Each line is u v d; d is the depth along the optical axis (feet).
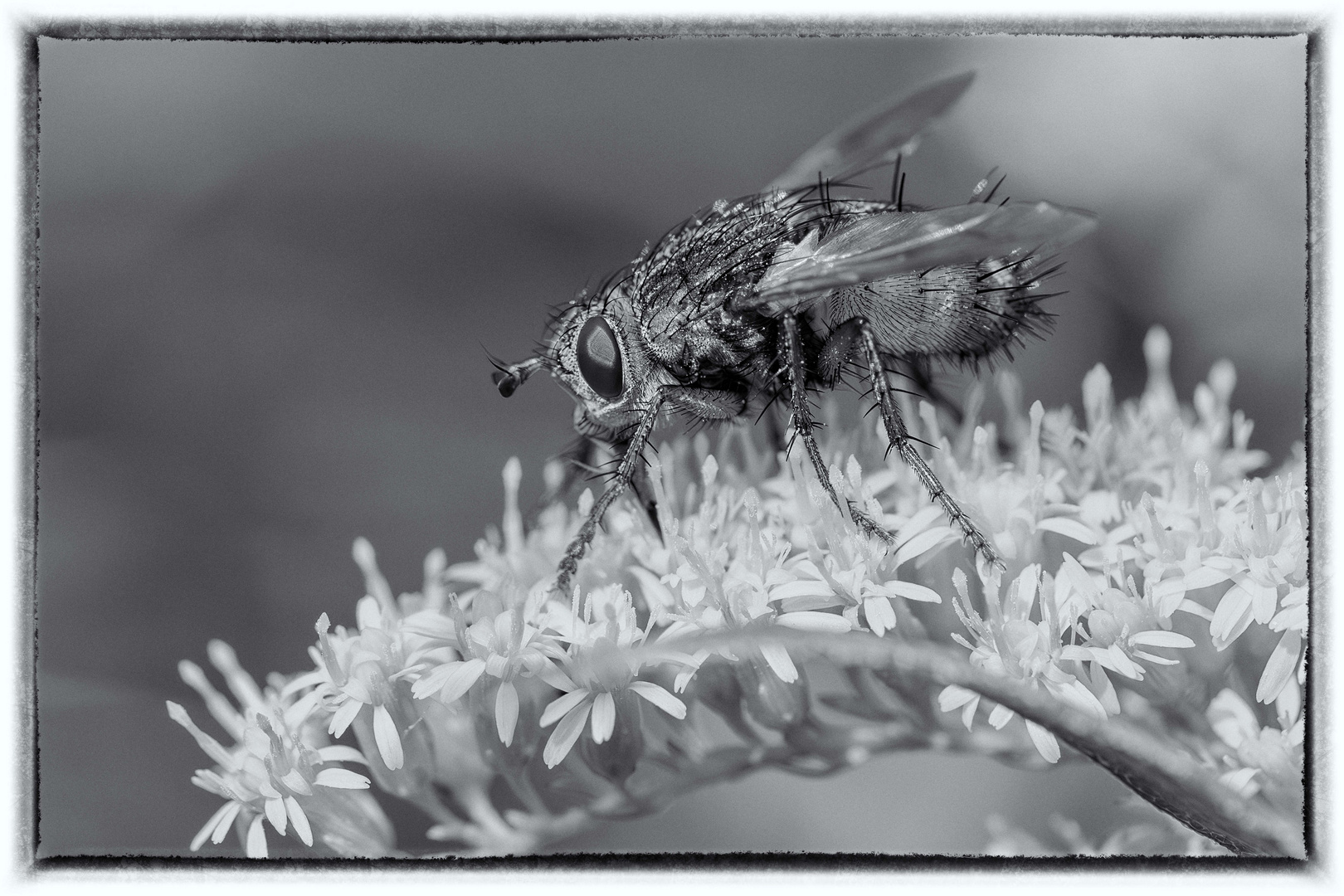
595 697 0.31
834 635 0.30
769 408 0.34
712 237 0.33
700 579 0.31
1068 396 0.38
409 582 0.40
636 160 0.40
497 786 0.33
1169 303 0.38
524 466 0.40
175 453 0.40
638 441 0.32
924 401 0.33
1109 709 0.30
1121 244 0.38
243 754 0.32
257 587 0.39
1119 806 0.32
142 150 0.40
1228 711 0.31
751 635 0.30
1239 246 0.38
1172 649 0.31
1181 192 0.38
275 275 0.40
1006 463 0.33
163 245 0.40
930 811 0.37
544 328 0.35
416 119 0.40
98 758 0.37
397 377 0.40
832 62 0.40
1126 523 0.32
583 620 0.31
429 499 0.40
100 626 0.39
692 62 0.40
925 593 0.31
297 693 0.32
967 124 0.39
